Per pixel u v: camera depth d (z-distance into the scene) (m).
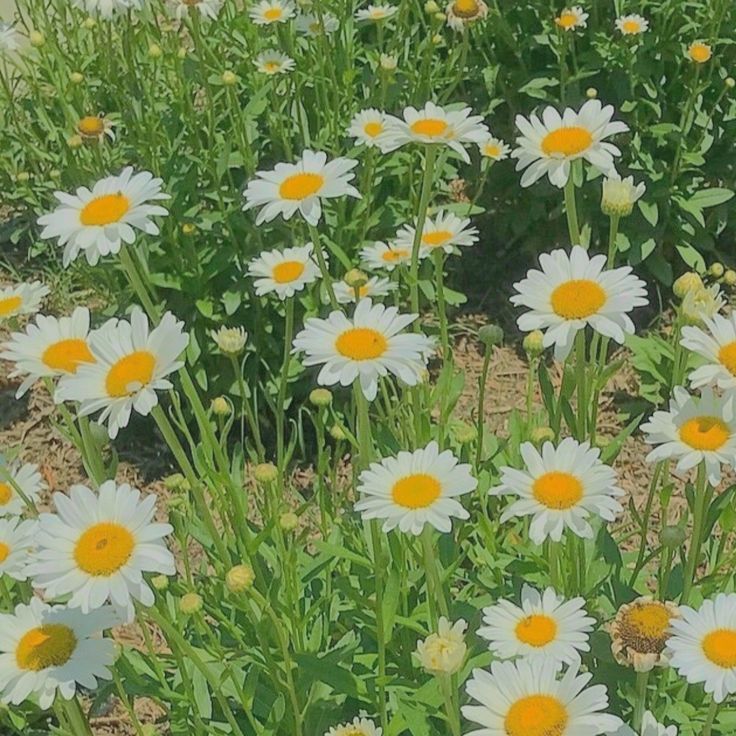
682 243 1.57
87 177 1.48
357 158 1.45
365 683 0.98
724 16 1.50
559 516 0.83
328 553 1.01
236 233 1.42
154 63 1.48
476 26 1.55
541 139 0.97
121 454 1.46
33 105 1.68
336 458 1.14
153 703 1.18
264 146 1.50
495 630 0.82
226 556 0.96
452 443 1.14
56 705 0.90
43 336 0.92
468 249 1.69
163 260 1.41
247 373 1.42
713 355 0.84
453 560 1.04
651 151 1.54
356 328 0.86
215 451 0.96
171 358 0.81
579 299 0.86
